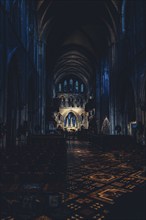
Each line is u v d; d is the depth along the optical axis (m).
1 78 12.41
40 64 27.78
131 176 7.32
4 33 12.87
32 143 14.04
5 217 3.87
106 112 34.12
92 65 45.06
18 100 17.50
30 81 23.17
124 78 22.98
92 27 32.97
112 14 26.22
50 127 36.12
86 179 6.86
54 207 4.34
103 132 32.69
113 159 11.78
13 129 16.64
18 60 16.48
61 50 40.69
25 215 3.96
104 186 6.01
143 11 17.56
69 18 30.33
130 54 21.11
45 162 7.36
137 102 18.64
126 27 22.81
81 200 4.80
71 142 28.91
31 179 6.08
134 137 17.33
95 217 3.88
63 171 7.32
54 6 27.41
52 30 32.72
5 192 5.19
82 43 39.53
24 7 19.14
